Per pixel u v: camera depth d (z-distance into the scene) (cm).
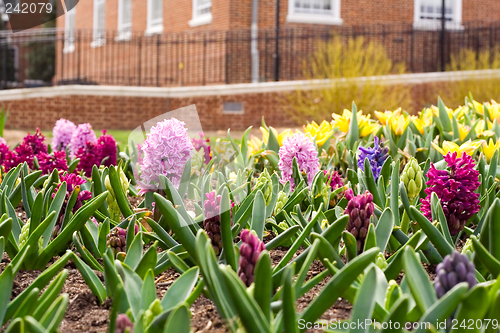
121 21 2120
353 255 159
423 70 1633
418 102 1459
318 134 356
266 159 363
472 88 1202
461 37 1730
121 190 224
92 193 236
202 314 151
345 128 389
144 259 149
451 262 115
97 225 216
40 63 2911
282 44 1589
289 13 1600
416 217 162
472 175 186
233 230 184
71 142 393
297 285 125
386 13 1708
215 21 1606
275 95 1440
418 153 340
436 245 161
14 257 176
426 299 117
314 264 196
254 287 117
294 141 264
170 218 157
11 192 260
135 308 130
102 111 1480
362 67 1223
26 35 1656
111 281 136
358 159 278
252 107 1445
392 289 130
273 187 245
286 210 236
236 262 160
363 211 169
